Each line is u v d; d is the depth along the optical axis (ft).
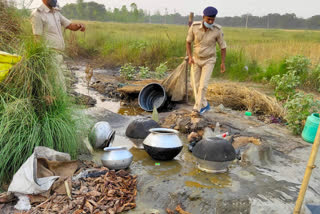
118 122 21.36
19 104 13.55
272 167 14.97
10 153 12.87
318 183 13.55
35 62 14.20
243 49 46.85
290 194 12.39
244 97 26.71
